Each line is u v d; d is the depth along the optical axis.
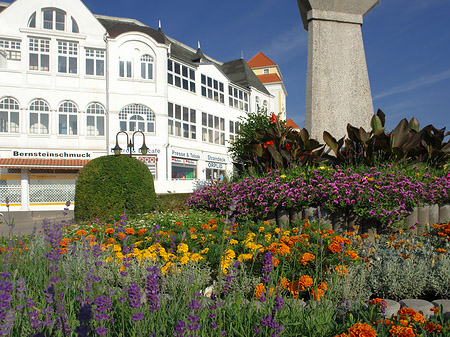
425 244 4.64
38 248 4.24
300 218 6.30
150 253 4.04
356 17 8.71
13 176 27.86
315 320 2.34
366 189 5.82
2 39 27.41
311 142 7.50
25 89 27.56
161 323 2.13
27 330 2.21
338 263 3.46
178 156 31.55
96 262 2.91
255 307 2.51
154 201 11.59
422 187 5.94
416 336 2.11
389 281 3.57
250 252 3.88
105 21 34.56
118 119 28.95
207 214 8.77
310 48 8.63
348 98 8.49
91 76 28.95
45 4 28.34
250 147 8.29
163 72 30.33
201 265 3.84
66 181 29.08
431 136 7.34
